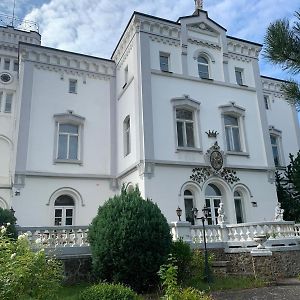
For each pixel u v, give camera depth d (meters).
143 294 9.76
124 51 21.89
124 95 21.12
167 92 19.34
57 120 20.58
